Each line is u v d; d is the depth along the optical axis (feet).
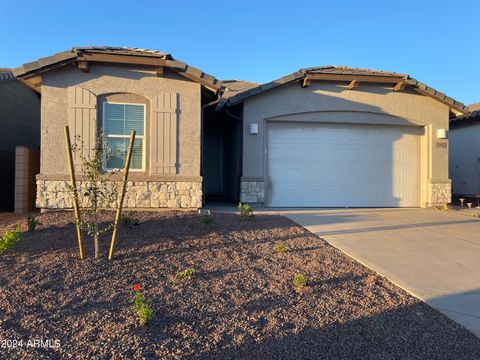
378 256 20.65
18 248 19.76
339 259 19.98
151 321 12.21
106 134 32.22
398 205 43.32
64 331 11.50
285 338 11.43
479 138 51.70
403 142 43.60
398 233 26.91
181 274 16.30
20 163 32.73
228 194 50.70
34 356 10.17
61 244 20.67
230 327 12.05
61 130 31.53
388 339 11.46
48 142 31.35
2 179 42.55
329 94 41.22
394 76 40.24
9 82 43.75
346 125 42.42
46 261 17.66
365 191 42.68
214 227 26.27
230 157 49.32
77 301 13.64
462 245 23.53
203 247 21.16
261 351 10.70
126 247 20.43
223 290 15.10
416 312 13.43
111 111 32.37
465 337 11.64
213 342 11.13
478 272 18.06
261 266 18.28
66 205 31.37
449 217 34.96
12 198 44.14
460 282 16.58
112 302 13.62
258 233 25.17
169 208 32.86
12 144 44.52
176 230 24.80
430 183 42.98
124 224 25.16
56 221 26.76
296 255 20.38
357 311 13.41
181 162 33.14
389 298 14.69
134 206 32.30
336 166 42.19
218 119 50.57
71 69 31.68
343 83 41.34
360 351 10.77
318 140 41.93
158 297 14.14
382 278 17.13
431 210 40.65
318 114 41.27
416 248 22.61
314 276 16.99
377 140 43.04
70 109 31.53
